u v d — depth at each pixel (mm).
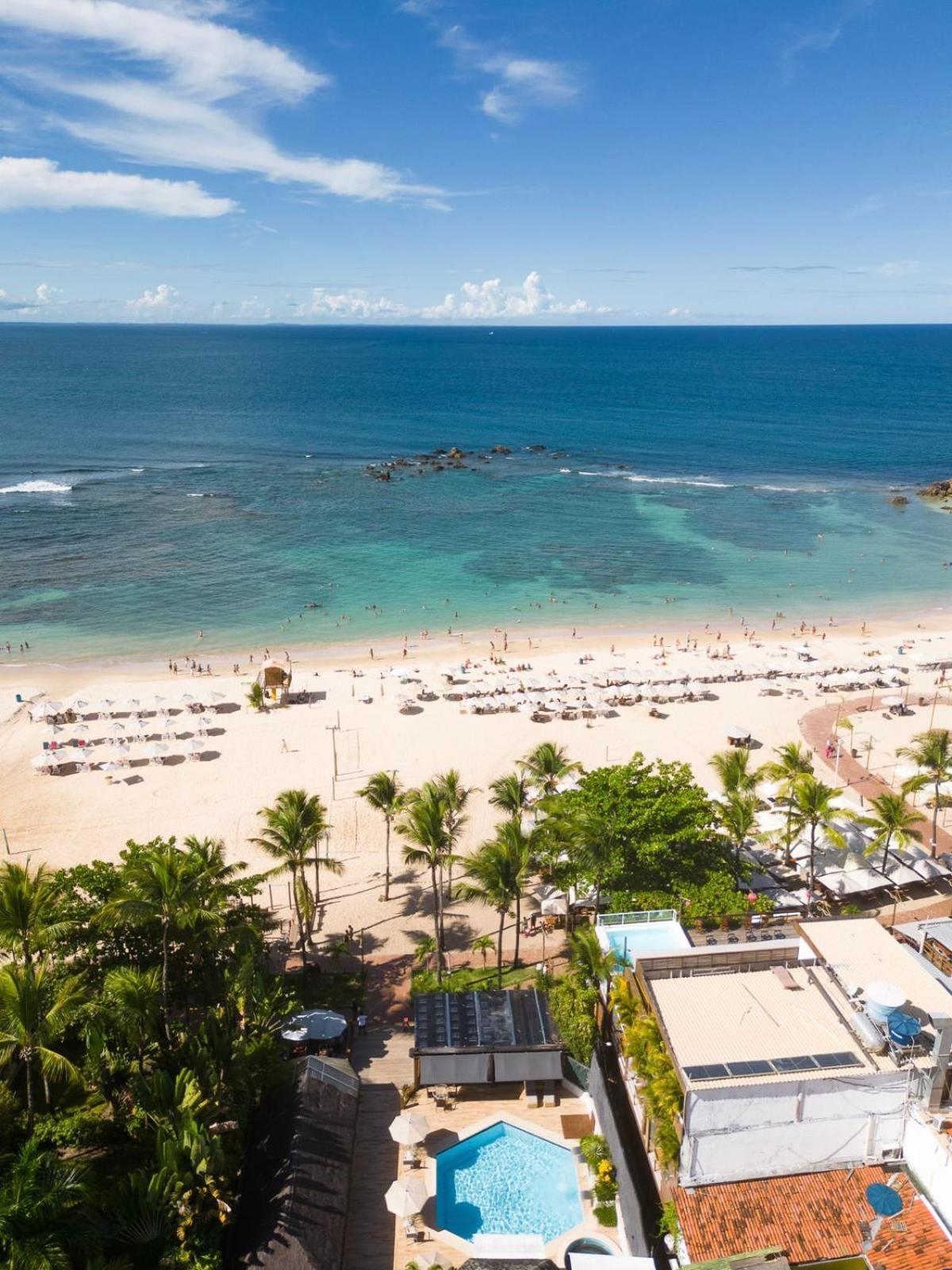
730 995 29297
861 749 68625
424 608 100812
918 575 115000
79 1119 29391
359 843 55656
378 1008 40688
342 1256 26844
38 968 32750
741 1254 22922
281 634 92438
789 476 169750
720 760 52094
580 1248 28703
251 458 176875
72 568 110625
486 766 65375
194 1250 25078
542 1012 36750
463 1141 32688
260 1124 30797
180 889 33344
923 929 35312
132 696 76375
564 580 110938
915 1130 25016
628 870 42531
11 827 56781
